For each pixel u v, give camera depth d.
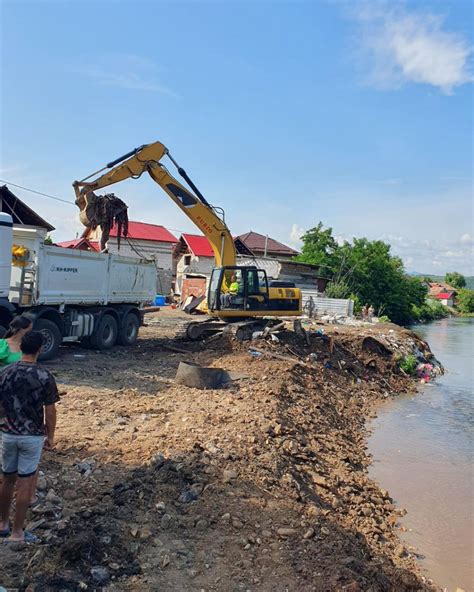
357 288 47.81
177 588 4.44
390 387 17.09
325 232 50.38
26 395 4.52
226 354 14.82
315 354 16.23
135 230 45.28
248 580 4.67
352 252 49.78
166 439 7.62
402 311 52.53
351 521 6.79
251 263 37.06
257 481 6.72
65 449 6.99
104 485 6.00
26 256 11.97
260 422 8.95
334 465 8.67
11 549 4.53
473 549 6.77
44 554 4.43
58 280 12.95
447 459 10.19
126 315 16.44
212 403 10.01
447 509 7.91
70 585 4.14
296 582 4.70
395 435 11.78
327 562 5.09
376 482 8.81
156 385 11.34
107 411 9.02
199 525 5.43
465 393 17.33
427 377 19.69
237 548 5.15
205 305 17.80
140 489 5.88
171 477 6.23
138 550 4.86
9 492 4.66
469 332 46.94
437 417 13.70
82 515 5.20
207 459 6.95
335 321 29.62
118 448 7.19
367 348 19.14
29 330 5.41
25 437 4.50
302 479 7.43
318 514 6.27
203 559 4.91
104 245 15.40
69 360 13.42
